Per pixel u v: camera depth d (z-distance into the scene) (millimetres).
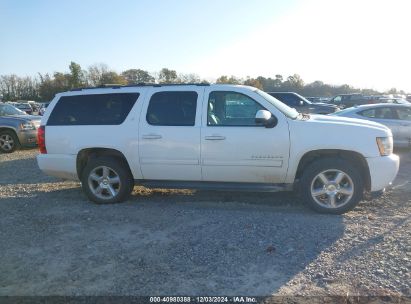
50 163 6449
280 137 5582
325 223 5141
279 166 5648
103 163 6250
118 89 6328
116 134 6137
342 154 5719
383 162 5469
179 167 5977
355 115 11391
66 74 76688
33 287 3660
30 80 83188
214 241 4578
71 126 6352
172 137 5910
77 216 5617
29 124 12891
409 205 6031
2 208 6082
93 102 6371
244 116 5809
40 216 5637
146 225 5184
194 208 5988
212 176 5922
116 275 3838
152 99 6113
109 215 5637
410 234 4684
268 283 3633
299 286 3576
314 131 5527
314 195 5605
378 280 3646
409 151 11383
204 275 3797
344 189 5523
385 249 4270
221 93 5914
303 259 4086
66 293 3543
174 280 3715
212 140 5766
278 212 5727
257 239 4613
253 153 5672
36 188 7602
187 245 4484
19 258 4262
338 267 3898
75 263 4109
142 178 6219
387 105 11344
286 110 5867
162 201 6500
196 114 5895
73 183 8055
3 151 12734
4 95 82125
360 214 5570
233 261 4070
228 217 5441
